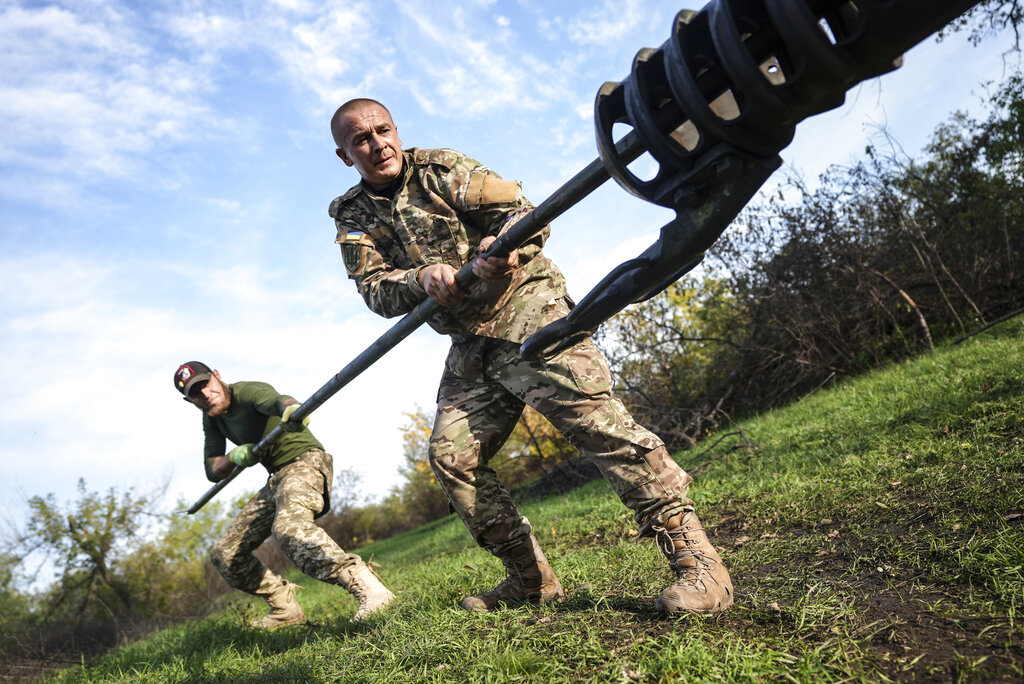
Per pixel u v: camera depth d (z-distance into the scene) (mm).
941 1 1132
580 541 4949
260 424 4648
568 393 2465
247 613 4758
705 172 1460
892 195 9250
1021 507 2639
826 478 4145
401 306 2701
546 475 11445
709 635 1995
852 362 8852
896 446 4215
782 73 1442
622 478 2375
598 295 1777
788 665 1750
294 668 2758
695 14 1404
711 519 4289
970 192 9602
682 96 1368
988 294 8680
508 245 2133
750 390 10008
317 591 7445
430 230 2611
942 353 6965
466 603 2811
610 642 2098
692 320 10898
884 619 2031
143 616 11516
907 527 2906
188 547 12969
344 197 2826
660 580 2951
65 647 8117
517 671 2041
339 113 2652
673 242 1572
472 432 2736
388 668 2361
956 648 1771
